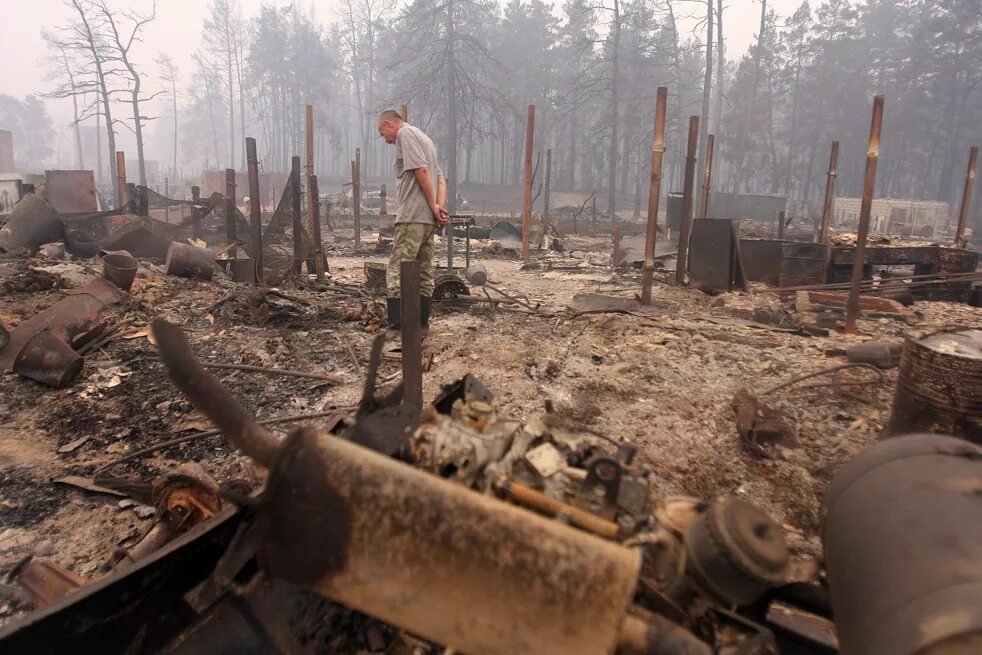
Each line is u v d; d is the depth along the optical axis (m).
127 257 7.89
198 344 6.27
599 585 1.17
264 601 1.75
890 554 1.50
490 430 1.81
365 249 18.02
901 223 35.84
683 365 5.95
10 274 8.45
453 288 8.26
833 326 8.12
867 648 1.38
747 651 1.57
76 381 5.20
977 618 1.21
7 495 3.54
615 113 41.69
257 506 1.31
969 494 1.55
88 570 2.90
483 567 1.20
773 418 4.48
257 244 10.41
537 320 7.62
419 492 1.26
